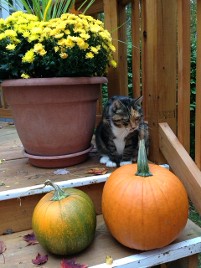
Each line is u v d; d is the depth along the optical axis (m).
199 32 1.42
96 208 1.50
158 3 1.45
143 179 1.13
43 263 1.14
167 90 1.57
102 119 1.84
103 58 1.58
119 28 1.94
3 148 2.05
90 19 1.57
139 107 1.75
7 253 1.21
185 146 1.58
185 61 1.49
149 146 1.69
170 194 1.11
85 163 1.68
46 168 1.60
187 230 1.33
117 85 1.97
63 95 1.42
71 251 1.14
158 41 1.49
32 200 1.37
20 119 1.50
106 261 1.11
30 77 1.46
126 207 1.10
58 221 1.09
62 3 1.78
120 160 1.73
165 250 1.17
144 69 1.74
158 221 1.09
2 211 1.33
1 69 1.46
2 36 1.42
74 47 1.39
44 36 1.40
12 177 1.49
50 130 1.47
